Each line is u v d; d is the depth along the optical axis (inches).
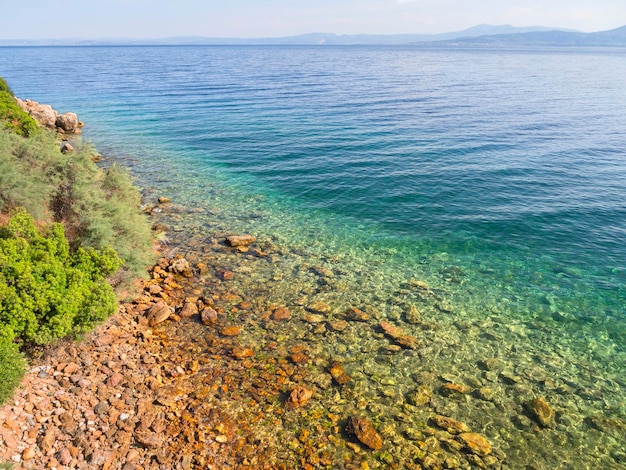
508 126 1782.7
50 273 434.0
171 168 1222.3
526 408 420.5
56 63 5792.3
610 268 713.0
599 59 7844.5
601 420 410.3
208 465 328.2
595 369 484.7
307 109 2197.3
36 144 601.6
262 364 457.7
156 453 331.0
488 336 536.1
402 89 3034.0
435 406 416.5
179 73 4274.1
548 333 547.8
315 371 453.1
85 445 324.2
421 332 536.1
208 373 437.1
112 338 460.1
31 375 378.6
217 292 601.3
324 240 799.7
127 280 563.5
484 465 354.6
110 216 602.5
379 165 1253.1
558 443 382.6
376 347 500.1
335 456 350.3
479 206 965.8
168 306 546.3
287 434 368.2
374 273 685.3
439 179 1135.6
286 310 564.4
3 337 366.9
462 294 634.2
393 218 907.4
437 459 356.5
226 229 826.8
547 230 848.9
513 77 4020.7
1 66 5073.8
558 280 678.5
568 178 1143.6
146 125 1792.6
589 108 2231.8
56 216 570.6
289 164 1273.4
